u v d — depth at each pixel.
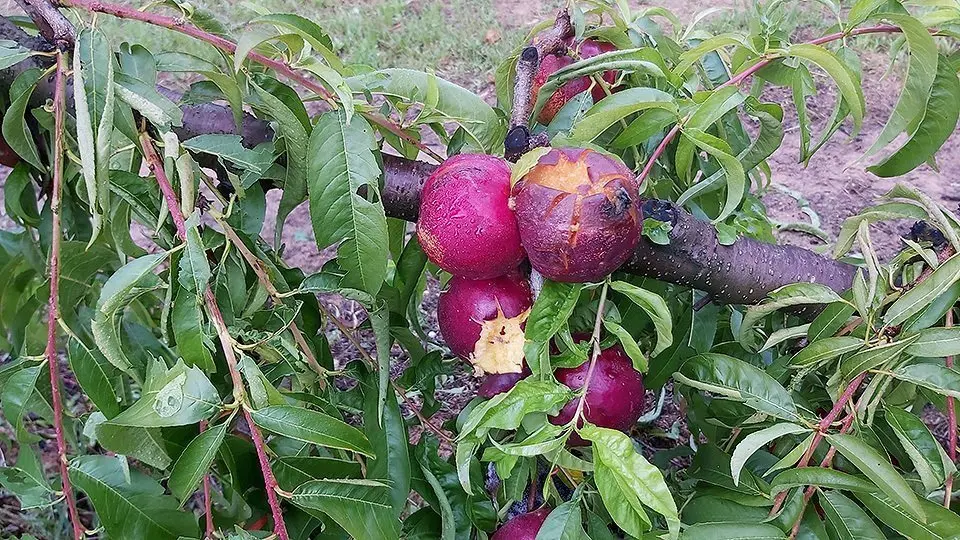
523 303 1.06
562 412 1.08
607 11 1.52
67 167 1.20
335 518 0.95
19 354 1.50
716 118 1.12
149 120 0.99
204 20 1.13
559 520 1.04
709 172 1.56
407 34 4.36
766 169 1.80
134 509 1.03
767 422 1.33
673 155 1.50
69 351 1.04
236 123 1.16
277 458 1.05
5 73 1.18
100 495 1.02
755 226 1.62
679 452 1.73
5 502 2.06
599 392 1.08
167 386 0.90
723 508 1.09
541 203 0.91
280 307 1.18
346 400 1.26
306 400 1.15
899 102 1.24
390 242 1.49
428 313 2.60
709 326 1.42
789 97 3.73
